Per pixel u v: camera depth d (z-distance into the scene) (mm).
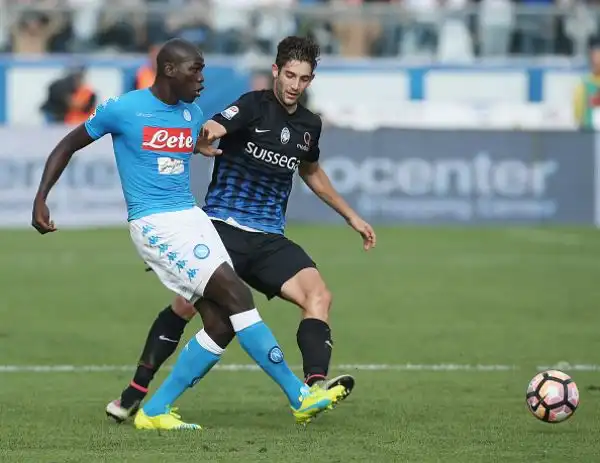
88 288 46875
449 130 68812
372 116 74938
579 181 69438
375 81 79750
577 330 38031
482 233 66562
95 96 73250
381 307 42750
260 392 28156
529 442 22125
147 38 80812
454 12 83062
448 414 25188
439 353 33781
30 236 63500
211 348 23234
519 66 80500
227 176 25281
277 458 20562
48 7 80188
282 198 25578
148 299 44250
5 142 66188
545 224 69438
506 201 69188
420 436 22703
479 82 80375
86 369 31172
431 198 68750
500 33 83188
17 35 80125
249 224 25125
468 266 54188
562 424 23922
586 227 69062
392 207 68625
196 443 21938
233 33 80625
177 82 22719
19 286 47125
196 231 22938
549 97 80875
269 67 75875
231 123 24641
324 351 23969
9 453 20969
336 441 22172
